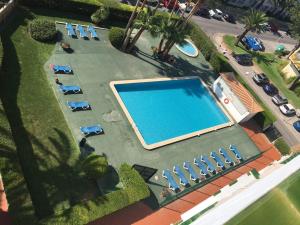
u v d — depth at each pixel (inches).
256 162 1444.4
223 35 2316.7
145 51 1619.1
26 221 770.2
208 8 2427.4
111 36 1488.7
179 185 1143.6
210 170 1262.3
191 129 1435.8
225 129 1528.1
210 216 372.2
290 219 300.8
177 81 1572.3
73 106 1139.3
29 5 1428.4
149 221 978.1
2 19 1261.1
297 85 2218.3
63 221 807.7
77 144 1055.6
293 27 2397.9
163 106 1449.3
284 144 1555.1
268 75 2213.3
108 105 1235.2
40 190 895.7
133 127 1212.5
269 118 1624.0
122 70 1429.6
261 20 2139.5
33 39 1300.4
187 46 1872.5
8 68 1136.8
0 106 964.6
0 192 815.1
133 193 946.7
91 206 869.8
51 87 1173.7
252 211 305.9
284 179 336.5
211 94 1633.9
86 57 1376.7
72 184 948.6
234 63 2105.1
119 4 1684.3
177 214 1035.9
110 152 1095.0
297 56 2475.4
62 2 1487.5
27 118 1035.9
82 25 1529.3
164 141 1255.5
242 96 1598.2
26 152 952.9
